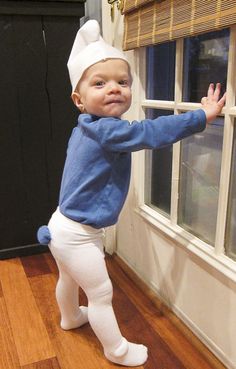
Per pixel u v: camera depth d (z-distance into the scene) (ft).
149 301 5.32
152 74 4.99
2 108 5.93
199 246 4.20
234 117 3.54
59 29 5.88
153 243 5.31
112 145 3.40
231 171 3.73
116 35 5.37
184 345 4.46
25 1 5.51
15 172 6.32
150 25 4.19
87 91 3.49
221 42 3.73
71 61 3.69
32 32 5.74
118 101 3.46
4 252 6.61
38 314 5.08
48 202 6.70
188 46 4.14
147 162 5.49
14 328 4.80
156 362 4.20
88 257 3.80
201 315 4.41
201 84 4.13
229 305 3.88
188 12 3.50
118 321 4.90
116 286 5.69
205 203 4.46
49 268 6.31
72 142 3.94
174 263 4.83
